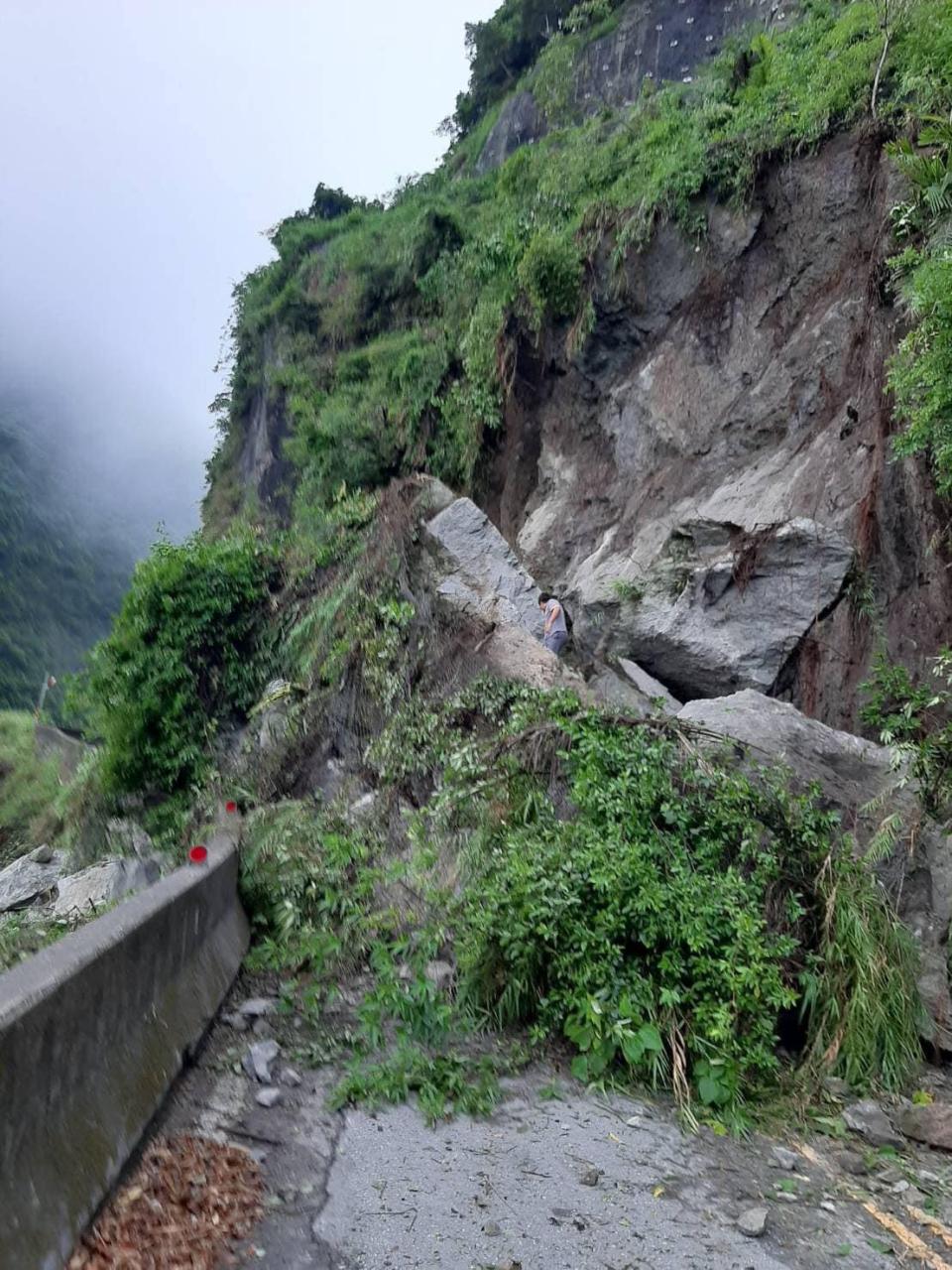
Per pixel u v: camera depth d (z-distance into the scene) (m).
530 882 5.52
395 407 18.33
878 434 10.85
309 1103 4.41
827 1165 4.42
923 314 9.08
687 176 14.00
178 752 11.72
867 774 7.11
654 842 5.84
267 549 12.77
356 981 5.79
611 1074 4.99
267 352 32.47
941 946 6.17
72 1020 3.34
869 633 10.31
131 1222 3.27
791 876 5.92
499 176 24.70
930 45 12.27
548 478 15.31
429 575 10.38
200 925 5.32
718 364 13.46
